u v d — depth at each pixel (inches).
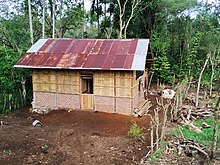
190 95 775.1
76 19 1147.9
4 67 669.9
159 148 399.2
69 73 607.2
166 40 1110.4
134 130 463.2
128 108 577.0
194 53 1002.7
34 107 648.4
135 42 626.8
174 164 352.2
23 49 822.5
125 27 1049.5
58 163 356.8
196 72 974.4
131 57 573.0
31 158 371.9
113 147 410.9
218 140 424.2
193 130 476.4
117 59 575.5
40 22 1159.0
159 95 815.1
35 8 1092.5
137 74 611.5
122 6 1111.6
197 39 1031.0
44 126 522.6
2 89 673.0
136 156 381.1
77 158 371.9
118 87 577.3
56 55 627.5
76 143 426.6
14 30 892.0
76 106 617.6
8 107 647.8
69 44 664.4
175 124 521.7
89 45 645.9
